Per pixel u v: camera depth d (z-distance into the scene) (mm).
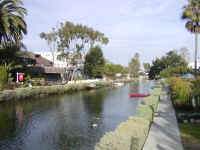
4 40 27969
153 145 7406
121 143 5539
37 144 10844
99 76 65500
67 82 45469
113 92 39500
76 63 56781
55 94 33594
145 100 14867
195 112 13102
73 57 54750
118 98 29891
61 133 12648
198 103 13898
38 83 35531
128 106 22516
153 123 10586
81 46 56125
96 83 51531
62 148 10266
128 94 35719
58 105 23047
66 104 23812
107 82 57906
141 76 130500
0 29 26266
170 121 11031
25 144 10875
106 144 5438
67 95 33625
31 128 13750
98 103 24844
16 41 29297
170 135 8594
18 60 35750
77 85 41562
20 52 38406
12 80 32406
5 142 11188
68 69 53781
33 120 15938
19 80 31625
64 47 54656
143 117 9547
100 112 19078
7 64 32125
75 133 12602
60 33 53062
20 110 19891
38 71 43906
